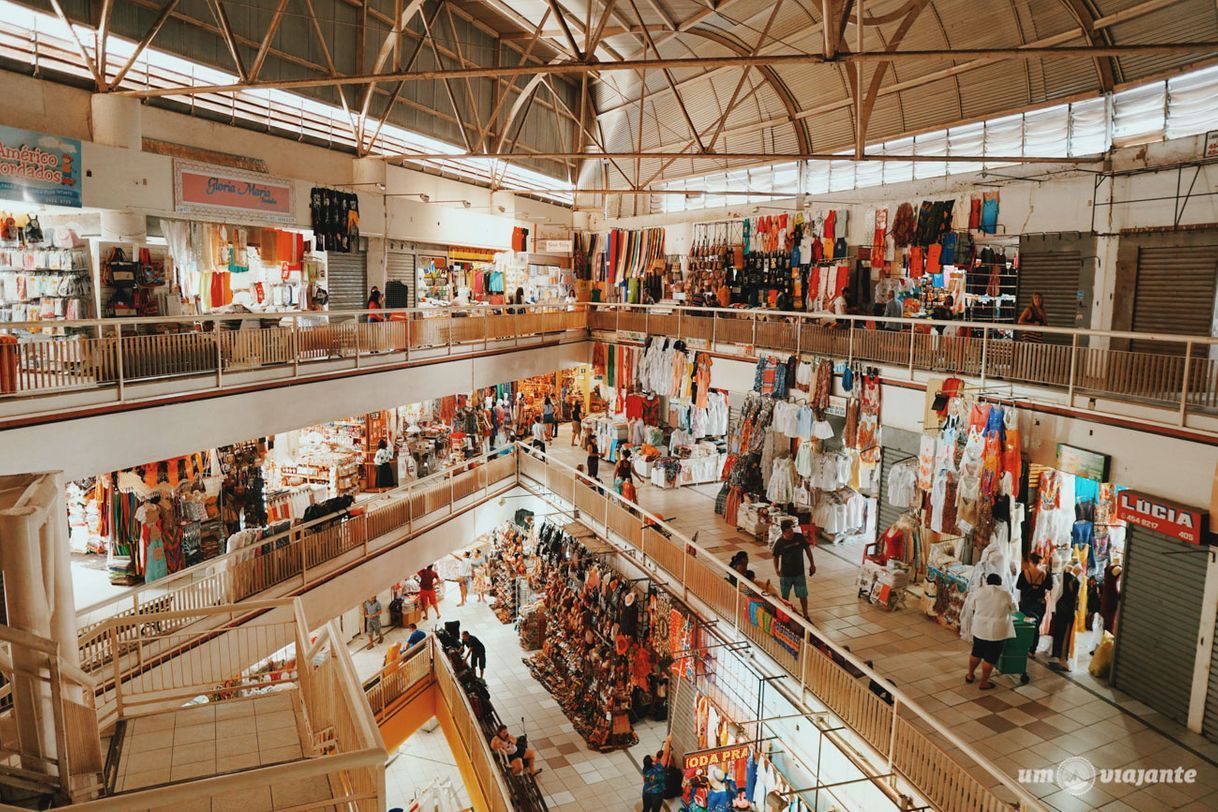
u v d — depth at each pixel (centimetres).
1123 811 643
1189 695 771
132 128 1105
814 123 1675
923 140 1445
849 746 775
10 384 732
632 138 2248
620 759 1326
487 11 1795
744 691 1009
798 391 1284
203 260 1268
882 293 1407
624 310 2036
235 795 407
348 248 1561
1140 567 823
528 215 2322
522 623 1788
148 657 789
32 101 1011
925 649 943
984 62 1274
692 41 1544
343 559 1158
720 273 1773
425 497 1416
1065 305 1147
